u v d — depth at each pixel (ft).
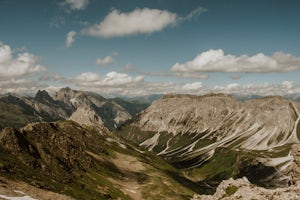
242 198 225.15
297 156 307.17
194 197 271.28
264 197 213.66
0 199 348.18
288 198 202.49
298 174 302.45
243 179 256.52
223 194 249.55
